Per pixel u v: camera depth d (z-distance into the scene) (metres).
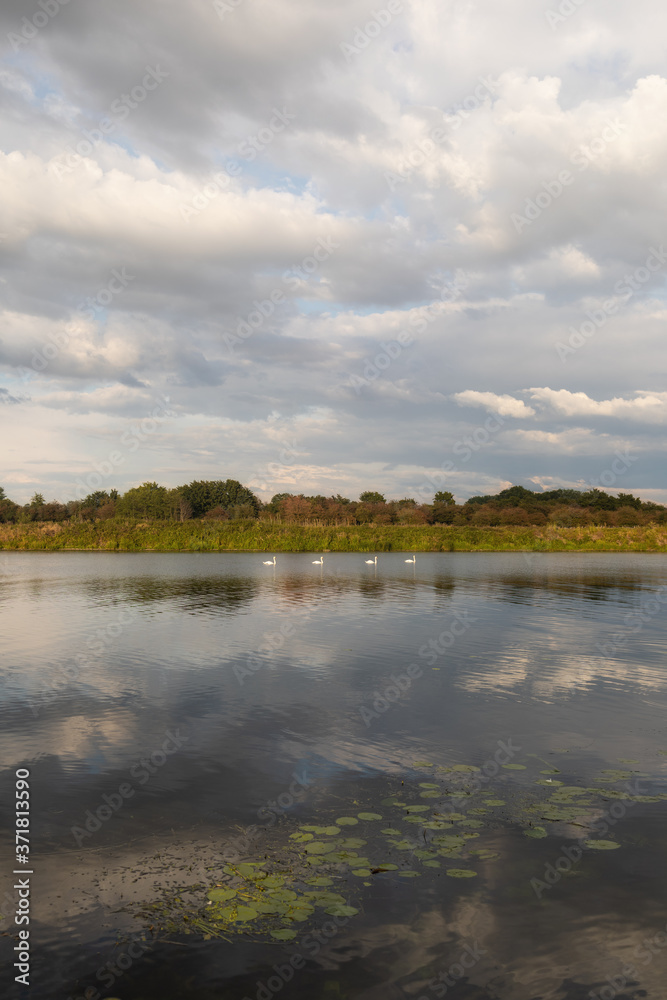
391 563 48.03
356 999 4.31
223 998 4.31
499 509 90.50
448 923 5.12
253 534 65.50
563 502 104.81
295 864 5.96
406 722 10.23
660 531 68.44
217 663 14.21
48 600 24.83
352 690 12.11
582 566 45.06
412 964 4.66
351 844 6.33
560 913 5.25
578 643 16.53
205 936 4.94
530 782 7.91
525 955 4.76
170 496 83.06
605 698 11.66
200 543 64.69
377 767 8.37
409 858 6.07
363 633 17.84
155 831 6.57
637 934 5.00
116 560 50.09
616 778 8.04
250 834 6.52
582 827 6.71
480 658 14.82
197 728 9.87
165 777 7.97
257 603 24.09
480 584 31.83
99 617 20.53
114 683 12.49
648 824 6.79
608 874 5.81
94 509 86.00
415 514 82.88
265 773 8.13
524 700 11.52
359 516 82.62
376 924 5.10
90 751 8.88
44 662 14.23
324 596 26.50
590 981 4.50
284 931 5.01
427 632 18.03
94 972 4.54
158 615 20.97
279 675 13.18
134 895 5.46
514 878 5.74
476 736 9.61
